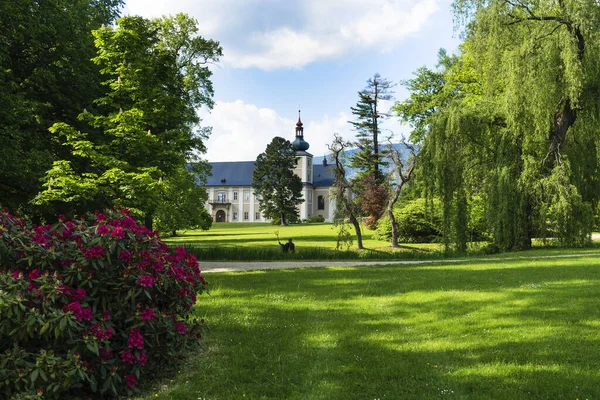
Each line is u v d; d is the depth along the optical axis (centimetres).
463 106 2395
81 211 1848
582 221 2120
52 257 479
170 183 3089
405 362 544
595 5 1992
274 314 814
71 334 423
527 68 2056
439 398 436
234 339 655
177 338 509
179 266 571
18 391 392
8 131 1574
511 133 2208
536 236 2306
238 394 459
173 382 499
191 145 2817
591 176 2256
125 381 451
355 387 471
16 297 407
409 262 1902
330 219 11631
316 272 1502
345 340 640
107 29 1783
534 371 499
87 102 1903
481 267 1502
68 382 400
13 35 1648
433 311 809
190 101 3170
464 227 2344
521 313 762
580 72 1948
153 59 2062
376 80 5991
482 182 2314
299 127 11394
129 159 1827
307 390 465
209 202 11762
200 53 3225
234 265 1881
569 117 2192
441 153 2339
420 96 4559
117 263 494
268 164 7888
